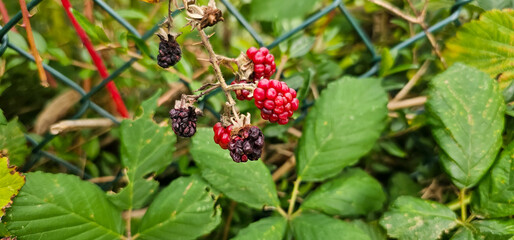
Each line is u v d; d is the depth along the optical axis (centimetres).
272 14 15
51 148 32
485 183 25
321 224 25
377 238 27
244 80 20
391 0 35
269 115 20
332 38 36
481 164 25
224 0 26
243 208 33
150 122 26
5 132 26
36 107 34
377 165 35
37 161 28
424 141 33
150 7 35
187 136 20
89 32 27
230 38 36
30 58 25
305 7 15
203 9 19
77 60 34
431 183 31
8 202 23
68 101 34
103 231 24
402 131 33
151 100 26
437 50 29
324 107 28
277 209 26
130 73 33
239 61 20
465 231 24
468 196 27
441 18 32
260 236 25
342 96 28
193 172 32
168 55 21
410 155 35
